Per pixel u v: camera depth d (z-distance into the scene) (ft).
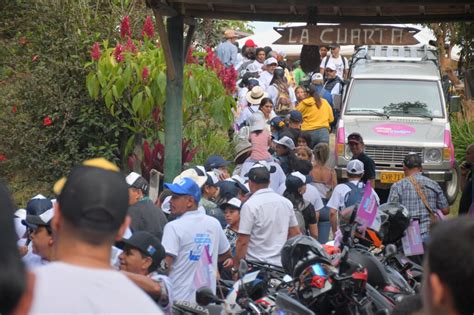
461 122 90.43
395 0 49.80
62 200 14.79
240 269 29.19
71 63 66.44
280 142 59.47
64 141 67.00
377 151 76.74
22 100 67.00
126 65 63.00
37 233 29.71
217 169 52.65
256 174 39.88
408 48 88.38
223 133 79.41
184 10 55.16
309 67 56.29
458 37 80.89
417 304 19.80
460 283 13.51
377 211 31.37
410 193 48.29
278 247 39.47
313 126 86.02
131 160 62.69
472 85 66.39
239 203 42.93
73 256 14.64
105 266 14.74
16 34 73.92
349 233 31.37
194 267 33.88
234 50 104.53
